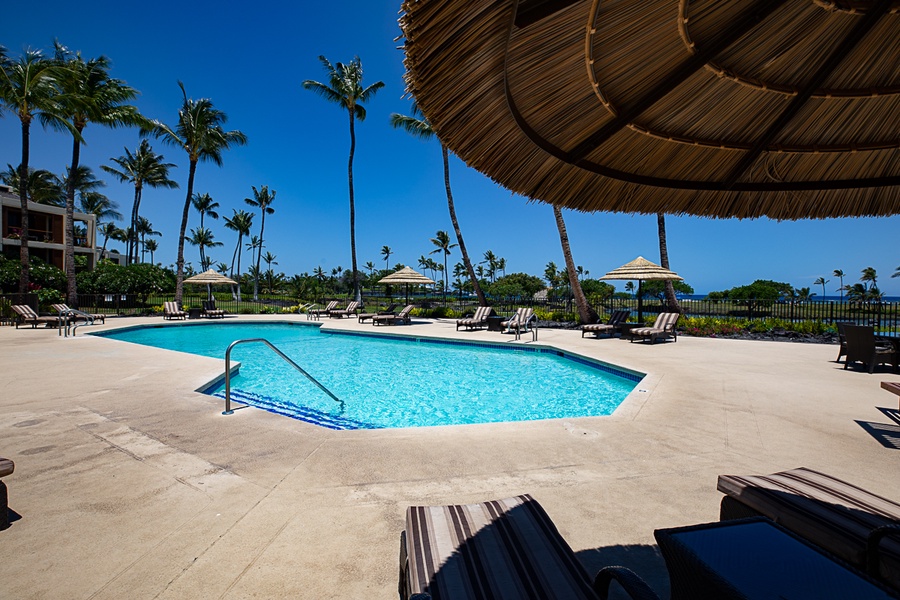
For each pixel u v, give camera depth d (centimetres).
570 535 247
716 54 162
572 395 756
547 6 124
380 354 1170
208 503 284
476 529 175
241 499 289
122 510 275
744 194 229
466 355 1149
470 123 167
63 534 247
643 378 713
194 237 6069
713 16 149
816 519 175
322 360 1080
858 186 216
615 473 332
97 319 1775
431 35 129
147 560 224
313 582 208
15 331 1353
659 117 187
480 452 374
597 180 213
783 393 592
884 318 1323
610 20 143
